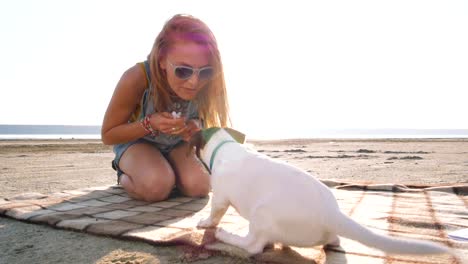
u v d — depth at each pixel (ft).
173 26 3.25
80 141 36.35
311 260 2.41
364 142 33.88
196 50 3.19
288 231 2.31
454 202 4.06
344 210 3.69
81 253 2.64
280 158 13.16
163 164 4.29
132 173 4.22
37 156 14.93
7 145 24.59
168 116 3.46
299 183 2.34
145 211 3.75
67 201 4.25
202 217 3.50
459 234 2.85
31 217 3.47
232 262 2.45
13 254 2.66
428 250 1.87
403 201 4.14
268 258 2.43
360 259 2.43
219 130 3.02
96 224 3.19
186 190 4.48
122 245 2.80
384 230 3.01
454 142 32.86
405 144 27.94
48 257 2.59
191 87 3.29
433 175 7.60
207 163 2.98
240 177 2.61
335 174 7.98
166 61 3.36
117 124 3.96
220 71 3.48
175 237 2.83
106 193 4.75
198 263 2.44
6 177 7.79
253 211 2.45
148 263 2.44
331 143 31.04
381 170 8.77
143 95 3.94
